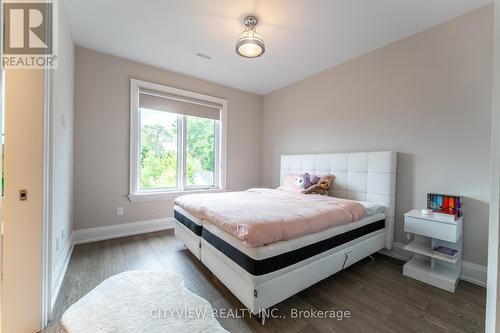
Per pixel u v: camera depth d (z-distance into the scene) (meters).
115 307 1.61
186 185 3.70
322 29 2.36
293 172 3.71
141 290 1.82
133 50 2.85
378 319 1.55
